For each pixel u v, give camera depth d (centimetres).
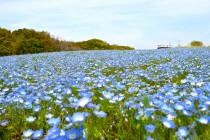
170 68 1102
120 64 1457
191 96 452
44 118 424
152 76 906
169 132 299
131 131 322
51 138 207
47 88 689
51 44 4291
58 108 475
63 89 618
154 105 365
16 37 4344
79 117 254
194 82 601
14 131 406
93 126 306
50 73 1102
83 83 694
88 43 5278
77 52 2942
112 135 334
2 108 481
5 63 1858
